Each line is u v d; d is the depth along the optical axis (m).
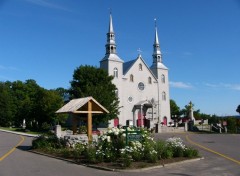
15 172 15.26
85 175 14.23
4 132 56.28
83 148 19.69
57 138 24.66
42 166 16.95
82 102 23.34
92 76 56.66
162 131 58.88
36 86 102.31
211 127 65.62
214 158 19.33
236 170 15.16
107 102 52.69
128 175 14.10
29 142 34.16
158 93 78.00
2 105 90.12
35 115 64.56
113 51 72.50
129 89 72.94
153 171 15.00
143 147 17.89
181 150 18.81
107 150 17.55
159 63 80.25
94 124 54.94
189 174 14.18
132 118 72.50
